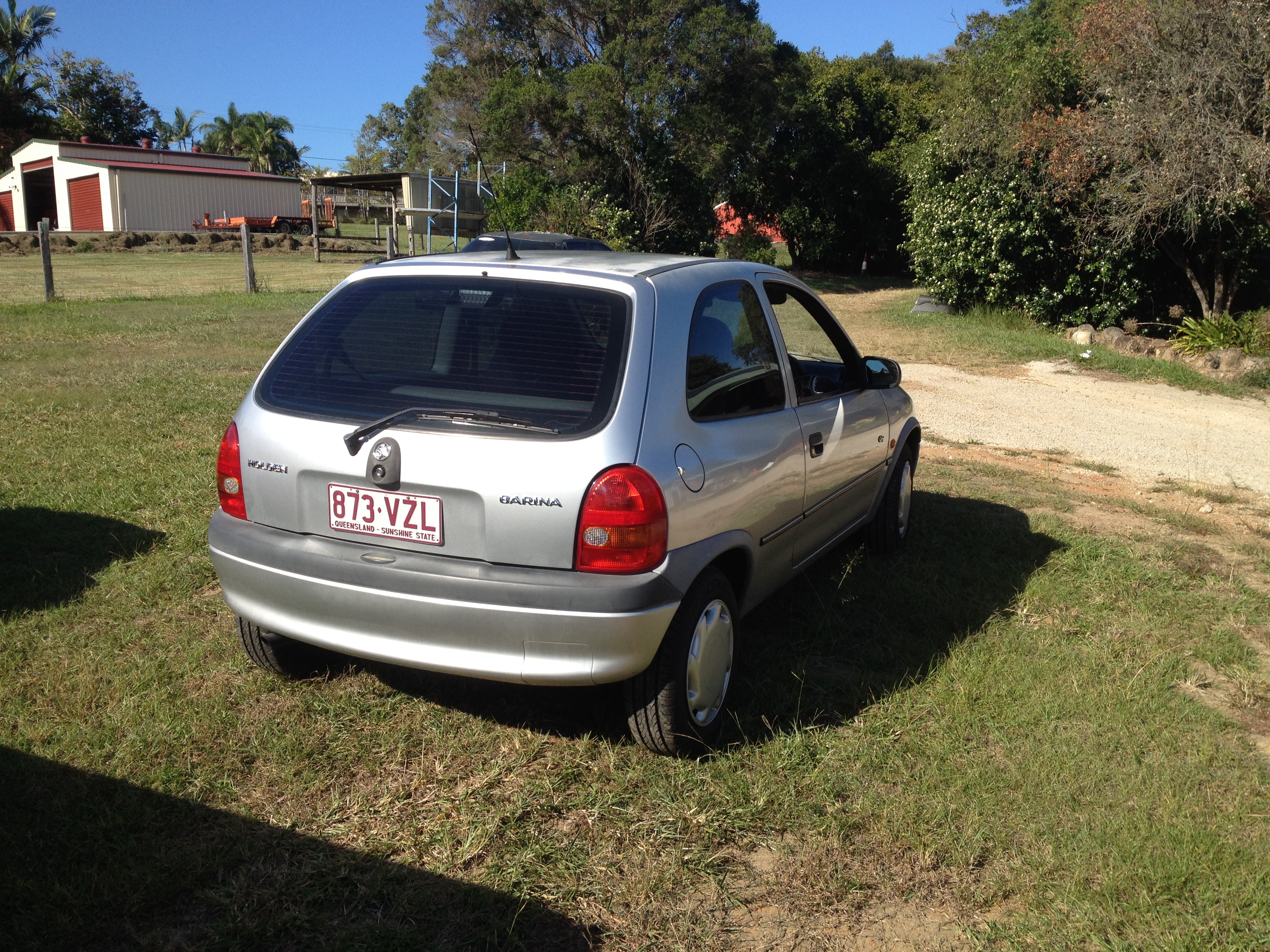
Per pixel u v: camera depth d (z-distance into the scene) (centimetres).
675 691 314
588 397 298
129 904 248
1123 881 271
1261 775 331
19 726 329
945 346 1520
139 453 669
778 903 265
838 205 3416
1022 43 1795
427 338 323
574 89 2694
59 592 437
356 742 332
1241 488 766
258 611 326
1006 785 317
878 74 3625
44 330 1312
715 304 366
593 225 2720
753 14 3073
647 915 257
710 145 2844
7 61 6169
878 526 534
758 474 354
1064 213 1712
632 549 288
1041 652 420
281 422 320
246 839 279
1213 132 1302
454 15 3203
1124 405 1115
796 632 433
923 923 259
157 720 337
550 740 339
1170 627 462
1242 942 251
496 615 287
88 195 4394
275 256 3688
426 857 275
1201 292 1603
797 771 322
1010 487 726
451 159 3659
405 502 300
